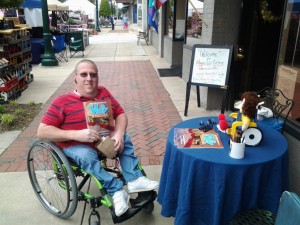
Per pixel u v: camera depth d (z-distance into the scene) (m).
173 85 7.28
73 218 2.73
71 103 2.55
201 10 6.11
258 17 5.04
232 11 4.87
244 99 2.36
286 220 1.62
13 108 5.52
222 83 4.69
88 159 2.42
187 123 2.82
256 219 1.98
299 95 3.65
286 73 3.71
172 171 2.33
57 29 13.52
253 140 2.31
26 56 7.15
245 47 5.01
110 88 7.06
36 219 2.72
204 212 2.23
